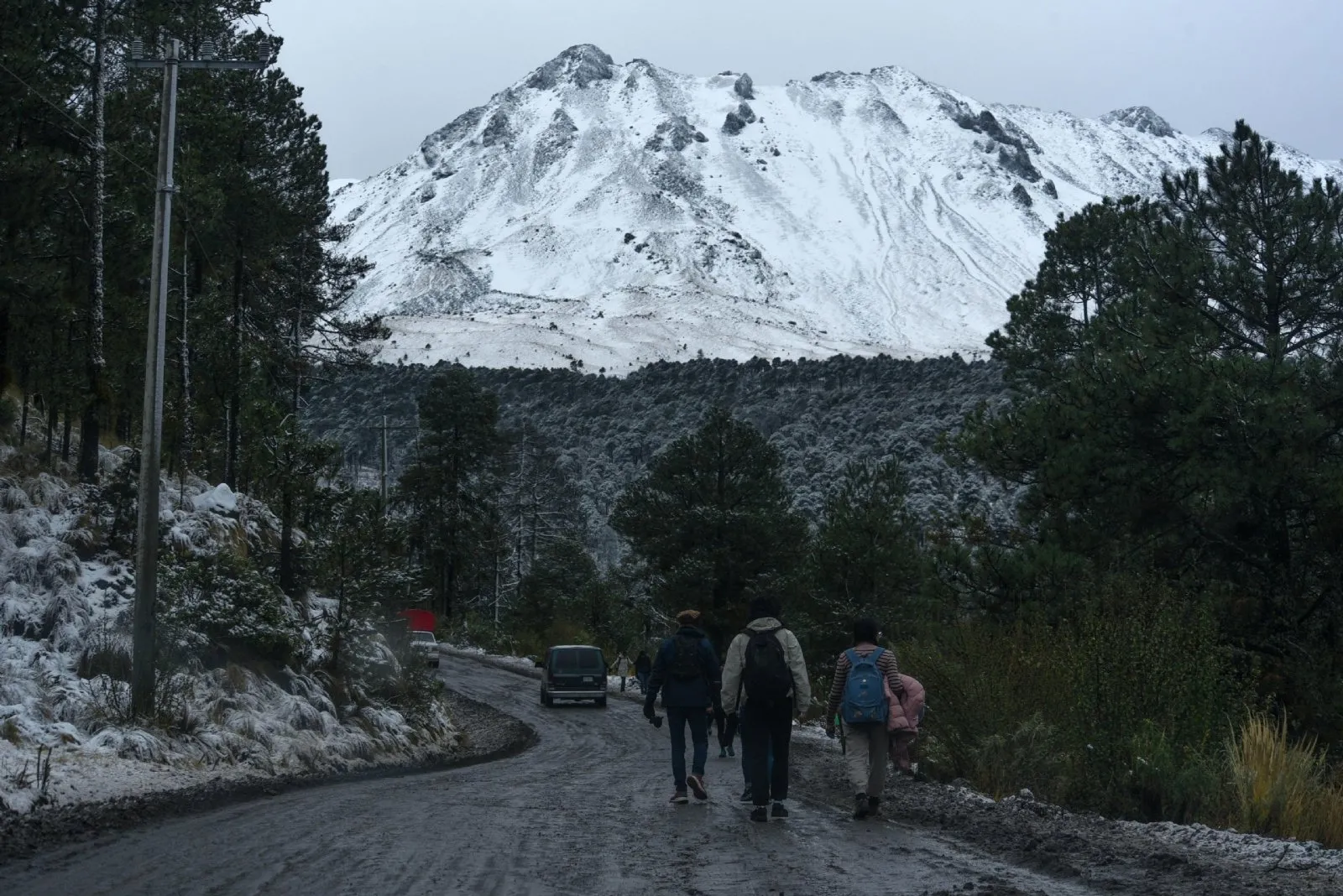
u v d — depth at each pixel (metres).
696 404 175.62
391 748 21.33
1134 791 12.34
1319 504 20.62
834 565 36.97
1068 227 34.53
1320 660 19.12
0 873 7.89
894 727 11.18
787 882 7.52
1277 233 24.17
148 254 26.62
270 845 9.02
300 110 41.09
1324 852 9.06
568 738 29.08
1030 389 34.41
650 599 56.62
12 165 22.03
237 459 33.38
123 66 26.80
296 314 49.00
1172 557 22.70
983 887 7.33
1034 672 15.06
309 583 24.48
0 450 22.09
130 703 15.91
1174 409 21.83
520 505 91.25
